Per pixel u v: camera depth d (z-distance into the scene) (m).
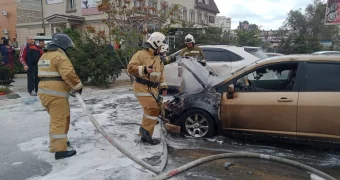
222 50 8.13
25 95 8.47
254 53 8.27
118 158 4.00
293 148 4.41
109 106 7.41
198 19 35.12
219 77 5.29
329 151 4.29
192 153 4.24
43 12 25.34
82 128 5.42
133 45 11.31
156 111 4.47
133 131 5.23
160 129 5.23
